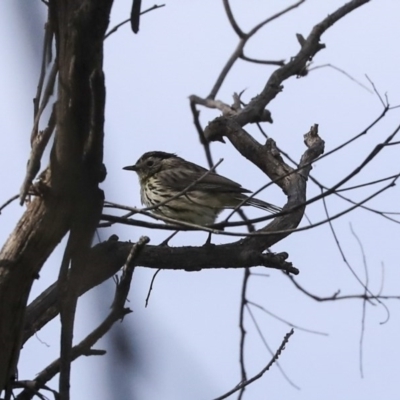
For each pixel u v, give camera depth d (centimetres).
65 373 900
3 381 966
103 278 1053
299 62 1770
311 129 1530
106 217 1015
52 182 859
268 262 1215
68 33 820
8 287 912
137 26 905
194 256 1209
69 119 829
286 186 1426
